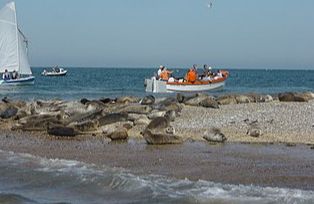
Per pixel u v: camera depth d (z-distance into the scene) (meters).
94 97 66.81
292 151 24.97
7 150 25.97
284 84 109.12
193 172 20.69
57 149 26.19
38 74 162.00
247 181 19.16
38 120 33.78
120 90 80.88
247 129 30.86
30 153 25.12
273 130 30.44
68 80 121.56
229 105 41.78
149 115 34.78
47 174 20.48
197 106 40.72
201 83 64.88
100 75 167.25
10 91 78.38
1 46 82.38
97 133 31.23
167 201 16.53
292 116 34.84
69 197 17.41
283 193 17.16
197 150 25.53
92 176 19.92
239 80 126.12
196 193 17.28
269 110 37.75
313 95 45.88
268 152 24.75
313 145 26.52
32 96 69.31
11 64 83.81
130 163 22.52
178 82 64.06
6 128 34.28
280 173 20.39
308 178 19.52
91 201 16.86
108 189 18.25
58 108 39.19
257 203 16.12
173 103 40.09
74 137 30.05
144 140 28.69
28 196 17.58
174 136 27.70
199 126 32.31
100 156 24.22
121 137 29.05
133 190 17.91
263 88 91.81
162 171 20.89
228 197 16.77
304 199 16.39
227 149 25.70
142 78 137.25
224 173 20.48
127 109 36.84
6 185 19.05
